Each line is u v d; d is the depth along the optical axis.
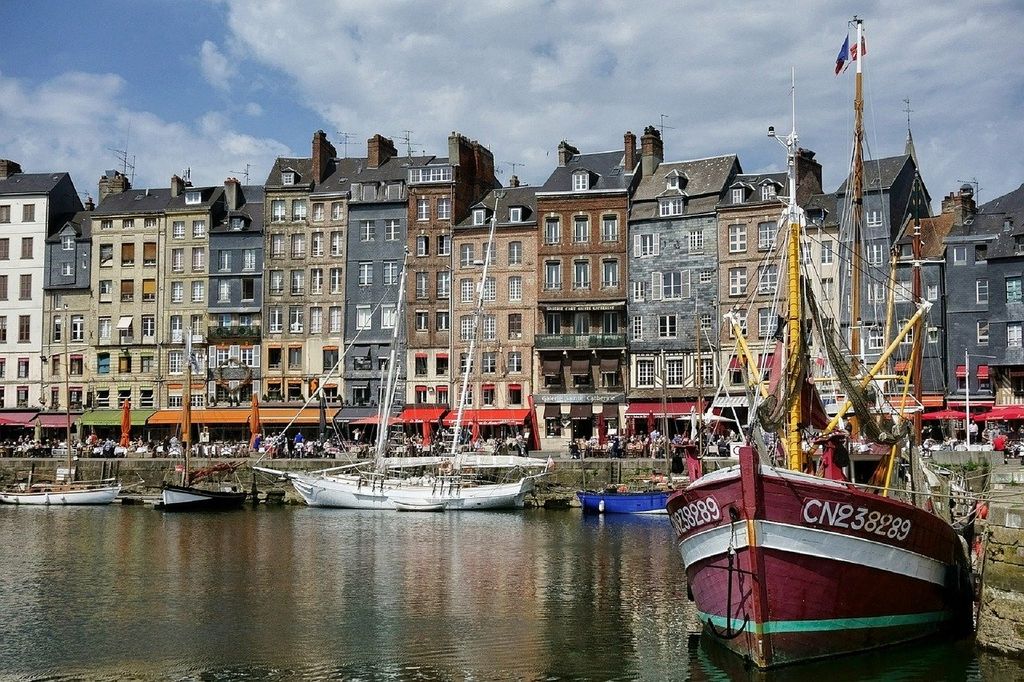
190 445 73.19
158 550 43.00
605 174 81.62
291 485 67.00
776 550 22.59
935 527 24.91
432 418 77.75
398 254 83.75
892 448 28.78
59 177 92.56
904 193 73.88
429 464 62.50
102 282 88.25
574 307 78.44
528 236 80.50
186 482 64.44
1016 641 23.50
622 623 28.62
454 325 81.69
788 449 26.70
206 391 85.19
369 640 27.06
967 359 59.66
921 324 35.69
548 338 78.19
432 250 82.81
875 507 23.11
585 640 26.73
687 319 75.88
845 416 33.12
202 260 87.25
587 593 32.94
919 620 24.92
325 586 34.53
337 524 52.72
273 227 85.88
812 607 23.00
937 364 68.38
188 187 90.50
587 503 57.53
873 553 23.44
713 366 74.75
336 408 82.06
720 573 23.77
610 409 76.81
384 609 30.80
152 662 25.14
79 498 63.88
